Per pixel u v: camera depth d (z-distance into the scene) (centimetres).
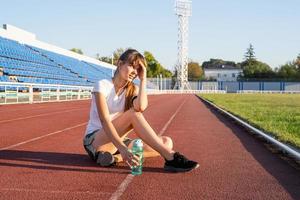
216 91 8975
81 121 1188
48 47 4472
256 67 11881
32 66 3416
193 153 641
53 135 834
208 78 12719
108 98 493
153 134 485
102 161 494
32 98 2317
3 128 970
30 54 3750
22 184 411
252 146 735
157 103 2789
